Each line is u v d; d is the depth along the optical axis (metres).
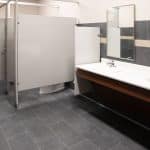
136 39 3.00
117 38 3.32
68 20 3.83
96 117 3.07
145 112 3.03
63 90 4.36
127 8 3.07
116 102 3.56
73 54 4.01
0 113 3.17
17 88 3.36
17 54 3.28
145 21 2.84
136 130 2.68
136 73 2.87
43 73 3.66
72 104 3.60
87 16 3.95
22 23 3.25
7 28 3.86
